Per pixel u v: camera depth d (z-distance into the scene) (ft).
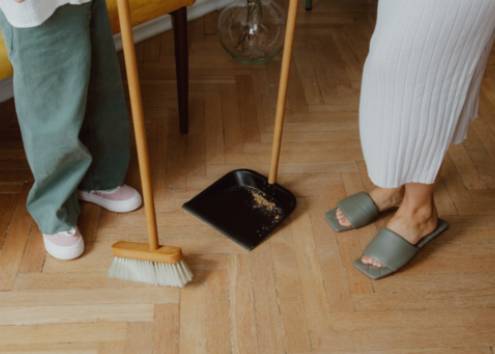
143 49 6.88
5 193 4.99
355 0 8.00
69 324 4.07
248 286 4.36
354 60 6.88
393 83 3.53
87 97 4.20
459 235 4.78
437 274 4.49
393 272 4.48
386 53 3.42
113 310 4.17
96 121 4.38
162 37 7.10
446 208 5.01
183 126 5.64
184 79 5.27
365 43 7.20
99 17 3.84
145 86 6.32
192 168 5.34
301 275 4.46
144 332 4.05
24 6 3.24
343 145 5.65
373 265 4.46
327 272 4.49
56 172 4.24
